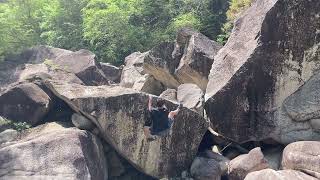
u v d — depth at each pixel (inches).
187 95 406.3
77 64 543.8
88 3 735.1
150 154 352.2
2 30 641.0
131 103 351.6
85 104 348.2
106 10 665.0
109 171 370.3
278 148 362.3
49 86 386.3
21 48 652.7
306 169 295.6
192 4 692.1
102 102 348.8
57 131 333.4
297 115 346.9
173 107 355.9
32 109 379.6
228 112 364.2
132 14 713.6
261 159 321.4
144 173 364.5
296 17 347.9
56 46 738.2
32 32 758.5
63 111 394.0
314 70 350.9
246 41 372.8
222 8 674.2
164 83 489.4
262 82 354.3
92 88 381.4
